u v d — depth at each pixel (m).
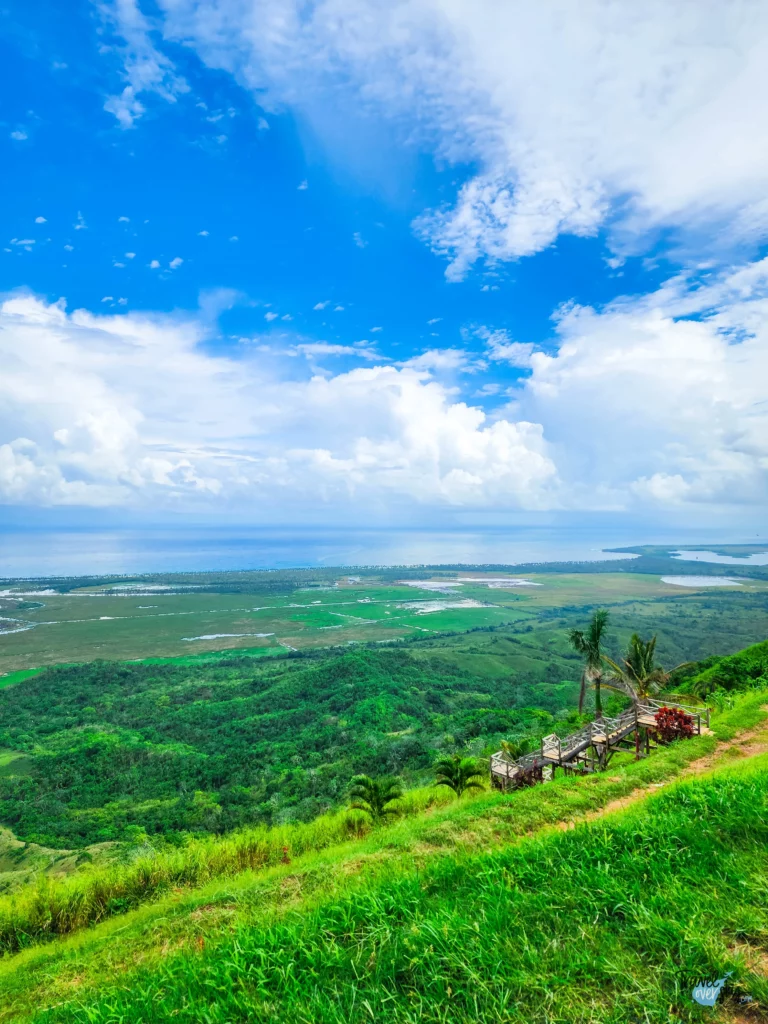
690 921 4.18
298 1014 3.91
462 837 10.02
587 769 22.94
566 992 3.71
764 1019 3.30
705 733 18.72
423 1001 3.81
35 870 40.69
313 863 11.12
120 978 6.13
